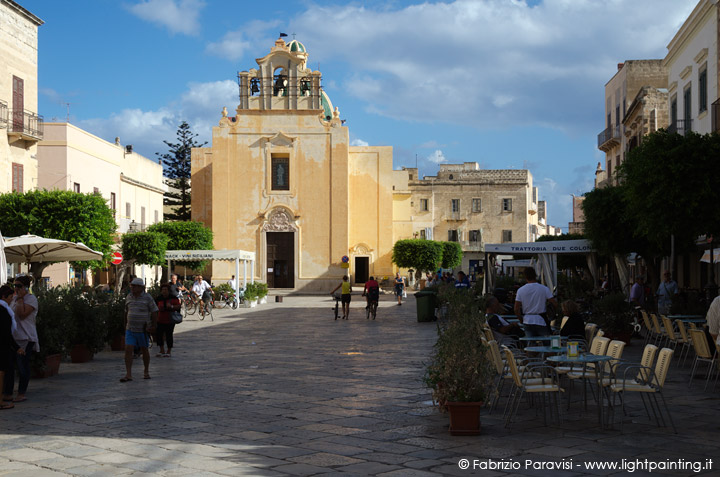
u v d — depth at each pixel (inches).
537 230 3666.3
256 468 286.0
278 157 2260.1
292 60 2261.3
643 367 362.9
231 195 2234.3
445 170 3474.4
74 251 777.6
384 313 1368.1
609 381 373.7
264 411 404.8
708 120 1020.5
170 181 2910.9
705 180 675.4
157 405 426.0
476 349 352.5
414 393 461.1
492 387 407.5
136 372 573.3
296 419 382.0
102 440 337.1
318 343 800.3
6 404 419.5
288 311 1449.3
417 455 304.3
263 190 2236.7
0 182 1279.5
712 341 516.1
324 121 2245.3
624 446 316.8
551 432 345.7
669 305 760.3
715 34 992.2
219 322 1152.8
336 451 312.7
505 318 636.7
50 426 369.4
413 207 3255.4
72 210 1219.9
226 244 2223.2
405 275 2586.1
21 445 328.5
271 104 2255.2
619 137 1827.0
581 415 386.9
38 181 1678.2
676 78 1198.3
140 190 2272.4
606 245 933.8
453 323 438.9
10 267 1275.8
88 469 286.8
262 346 772.0
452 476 273.3
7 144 1301.7
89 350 646.5
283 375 546.9
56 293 654.5
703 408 401.4
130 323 528.1
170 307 675.4
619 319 714.8
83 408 418.3
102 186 1923.0
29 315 451.5
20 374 443.8
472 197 3250.5
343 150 2241.6
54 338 548.7
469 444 323.0
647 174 703.7
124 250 1720.0
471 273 2984.7
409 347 751.1
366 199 2324.1
